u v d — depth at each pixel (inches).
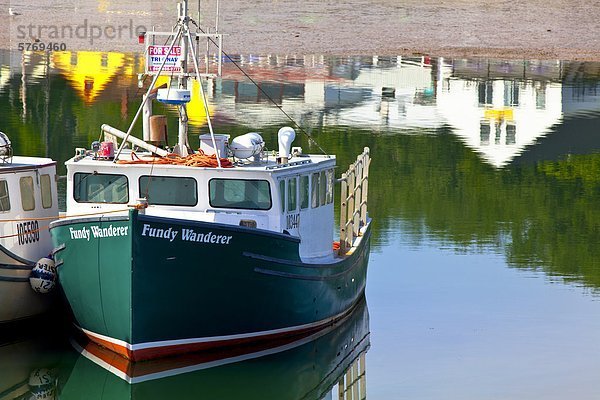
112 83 2938.0
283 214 1152.8
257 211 1143.0
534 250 1669.5
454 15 3954.2
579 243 1707.7
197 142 2228.1
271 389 1138.0
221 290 1098.1
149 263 1050.1
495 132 2544.3
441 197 1994.3
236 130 2389.3
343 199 1309.1
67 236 1093.1
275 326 1168.2
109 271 1067.9
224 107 2650.1
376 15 3924.7
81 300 1121.4
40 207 1245.1
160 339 1098.7
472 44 3634.4
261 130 2417.6
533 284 1487.5
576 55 3545.8
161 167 1138.0
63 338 1208.8
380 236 1740.9
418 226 1803.6
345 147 2361.0
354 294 1347.2
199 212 1144.2
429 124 2615.7
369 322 1318.9
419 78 3157.0
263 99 2785.4
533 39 3713.1
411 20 3882.9
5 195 1197.1
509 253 1644.9
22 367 1141.1
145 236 1039.6
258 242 1097.4
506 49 3590.1
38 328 1242.0
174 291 1073.5
